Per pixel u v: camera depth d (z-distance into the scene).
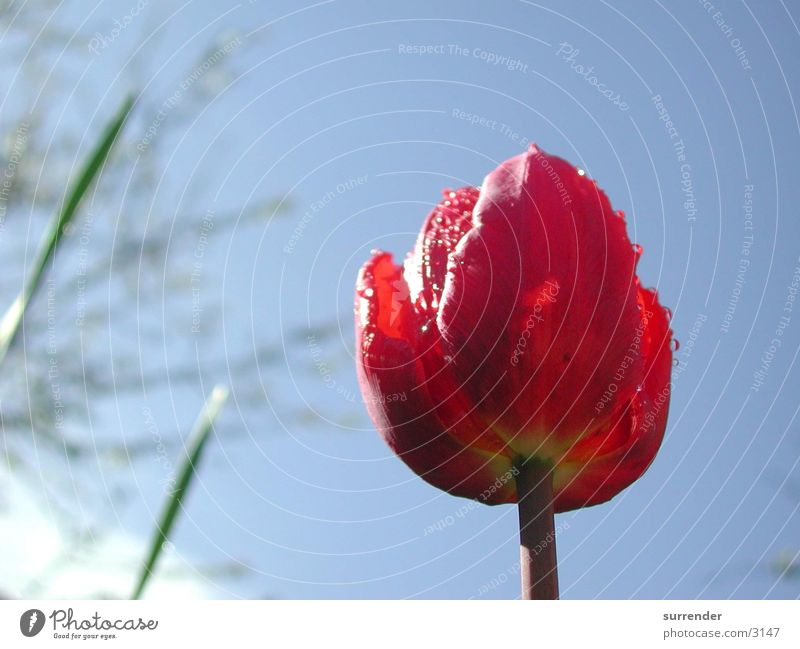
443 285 0.45
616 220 0.44
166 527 0.36
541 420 0.44
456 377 0.44
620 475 0.45
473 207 0.45
